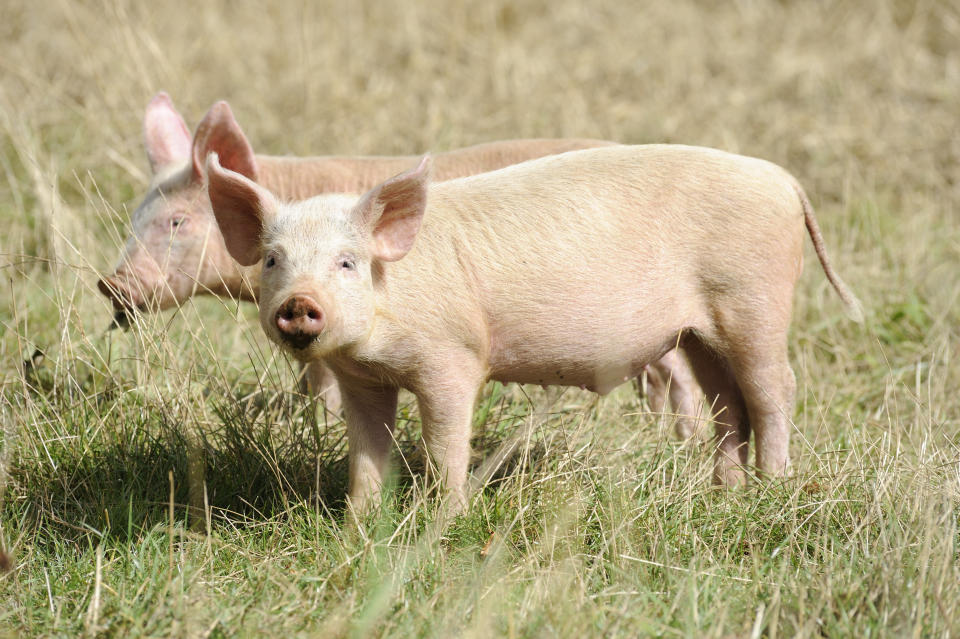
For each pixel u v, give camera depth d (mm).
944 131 36125
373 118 35031
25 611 14594
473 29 43500
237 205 16078
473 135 34312
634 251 17188
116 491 17531
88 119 31234
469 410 17000
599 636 13352
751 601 14336
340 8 43594
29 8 40031
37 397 20484
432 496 17125
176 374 19578
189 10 42156
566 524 15461
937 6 43969
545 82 38875
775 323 17969
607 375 17844
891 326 25078
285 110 35812
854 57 41250
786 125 36500
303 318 14469
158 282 21234
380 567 15297
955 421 20047
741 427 19125
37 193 27531
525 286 16812
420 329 16375
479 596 14180
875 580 14328
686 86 39531
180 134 23172
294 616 14211
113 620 14031
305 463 18469
